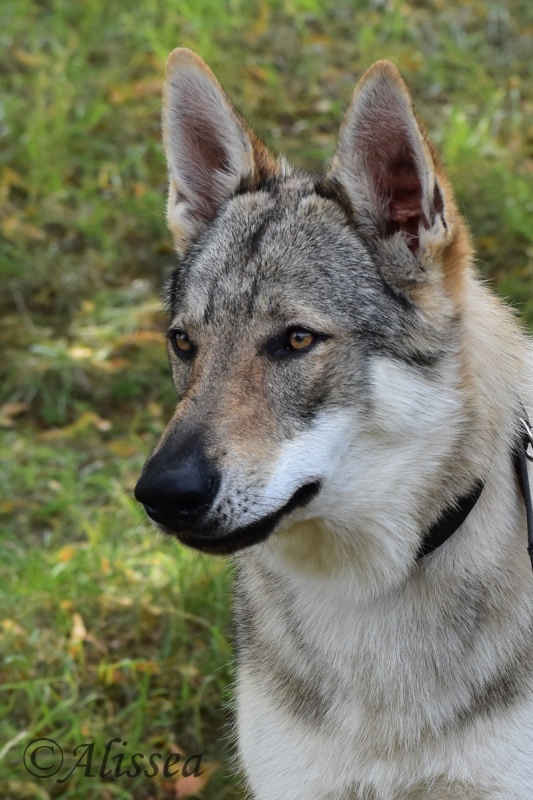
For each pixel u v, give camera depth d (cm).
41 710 726
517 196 1155
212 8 1491
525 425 530
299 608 536
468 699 506
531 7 1465
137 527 829
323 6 1501
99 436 1020
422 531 511
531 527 516
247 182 571
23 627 798
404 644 516
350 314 503
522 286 1057
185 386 536
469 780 504
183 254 591
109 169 1298
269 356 504
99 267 1195
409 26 1442
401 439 501
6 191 1272
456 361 510
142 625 802
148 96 1389
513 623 512
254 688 552
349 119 513
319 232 523
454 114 1261
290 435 493
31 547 891
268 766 541
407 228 518
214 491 474
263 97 1355
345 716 521
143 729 733
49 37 1469
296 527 516
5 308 1162
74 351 1101
